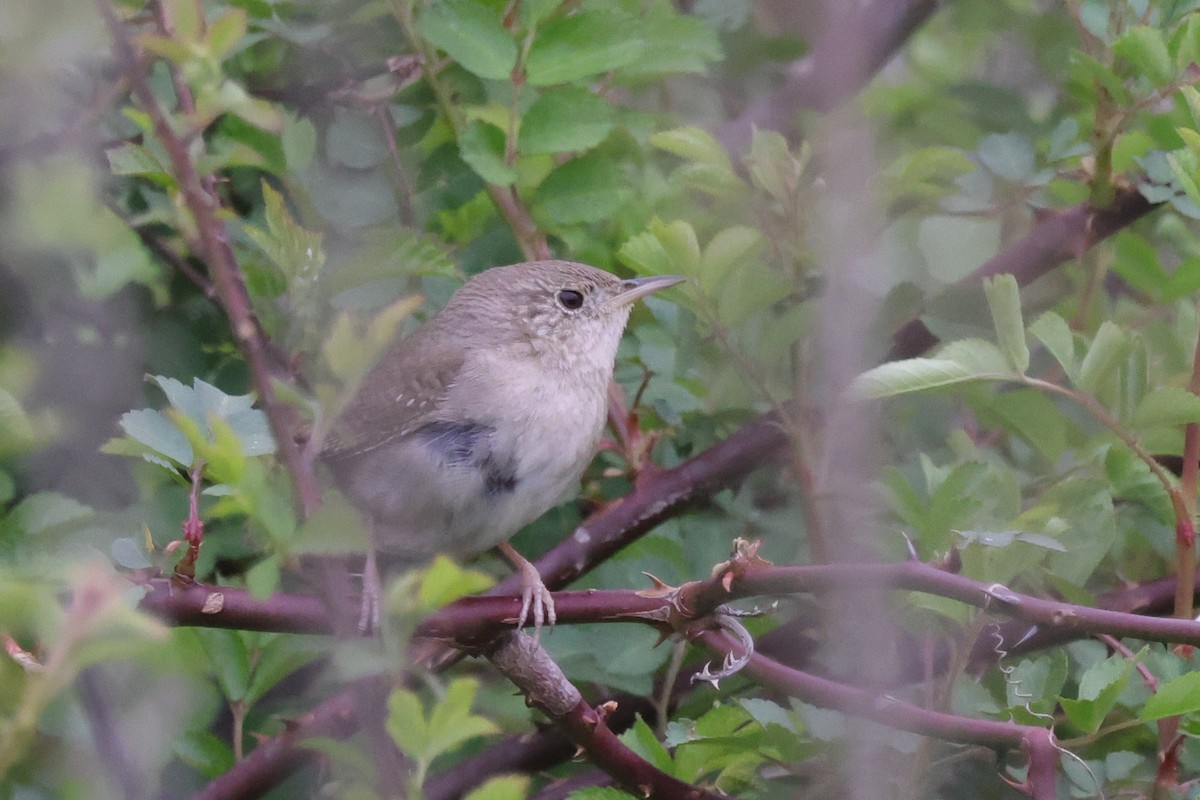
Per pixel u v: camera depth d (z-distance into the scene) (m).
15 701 5.12
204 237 4.79
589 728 6.48
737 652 6.27
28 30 5.70
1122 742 7.98
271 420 4.76
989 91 11.10
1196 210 8.50
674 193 9.88
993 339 8.98
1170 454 8.24
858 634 6.07
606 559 8.75
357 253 7.93
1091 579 9.32
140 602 5.69
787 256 8.65
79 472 8.05
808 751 7.08
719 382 9.50
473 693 4.70
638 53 8.32
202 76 4.68
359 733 6.97
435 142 9.62
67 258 7.92
